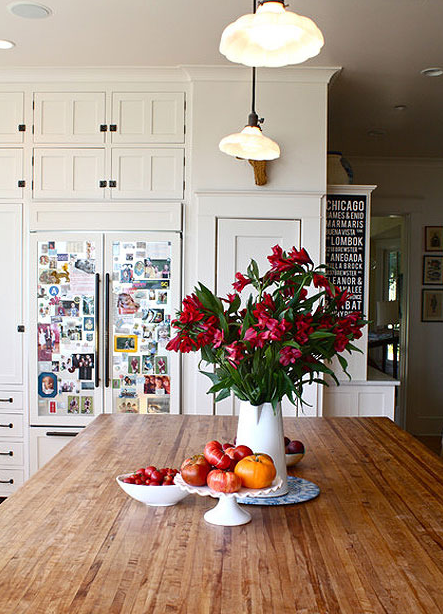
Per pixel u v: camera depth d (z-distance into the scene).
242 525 1.56
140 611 1.12
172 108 4.14
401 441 2.48
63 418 4.17
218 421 2.82
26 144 4.18
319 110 4.06
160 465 2.05
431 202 6.55
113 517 1.59
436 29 3.37
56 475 1.94
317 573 1.28
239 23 1.63
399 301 7.15
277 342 1.64
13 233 4.21
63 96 4.16
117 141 4.16
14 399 4.23
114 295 4.14
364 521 1.60
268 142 2.55
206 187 4.09
